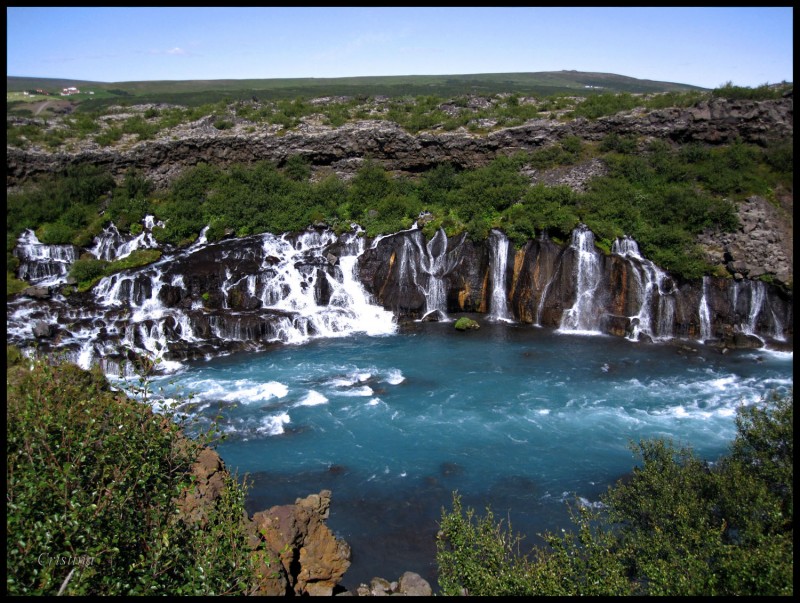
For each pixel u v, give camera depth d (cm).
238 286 5941
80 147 7519
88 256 6575
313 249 6506
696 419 4041
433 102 8775
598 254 5794
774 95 6881
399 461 3619
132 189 7244
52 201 6912
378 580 2642
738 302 5488
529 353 5225
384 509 3184
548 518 3078
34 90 19112
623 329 5616
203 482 2567
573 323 5825
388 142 7288
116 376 4766
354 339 5641
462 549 2327
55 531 1623
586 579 2041
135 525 1848
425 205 6850
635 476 2730
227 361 5106
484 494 3294
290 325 5625
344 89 17475
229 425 4009
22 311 5384
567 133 7156
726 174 6278
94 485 1867
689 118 6794
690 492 2398
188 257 6178
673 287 5591
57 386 2070
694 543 2136
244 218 6712
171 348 5144
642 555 2186
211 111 8731
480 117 7769
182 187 7169
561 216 6006
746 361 4994
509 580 2073
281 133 7550
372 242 6394
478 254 6181
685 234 5778
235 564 1889
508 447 3753
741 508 2225
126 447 1945
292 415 4156
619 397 4384
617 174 6625
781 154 6253
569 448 3728
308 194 6950
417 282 6253
